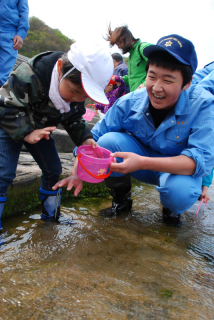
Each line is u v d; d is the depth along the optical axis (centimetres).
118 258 128
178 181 163
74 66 125
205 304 101
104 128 204
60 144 338
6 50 271
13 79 130
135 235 159
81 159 143
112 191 200
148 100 179
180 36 145
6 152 135
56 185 156
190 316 93
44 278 104
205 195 201
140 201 235
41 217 168
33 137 131
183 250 146
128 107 191
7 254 119
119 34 283
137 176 203
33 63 134
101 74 131
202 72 247
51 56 138
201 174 162
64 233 148
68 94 133
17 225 153
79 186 162
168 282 112
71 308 90
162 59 143
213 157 162
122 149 186
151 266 124
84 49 127
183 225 187
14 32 277
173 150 183
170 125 171
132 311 92
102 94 132
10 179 140
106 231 159
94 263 121
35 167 214
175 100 162
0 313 84
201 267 130
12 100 128
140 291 104
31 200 189
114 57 376
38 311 87
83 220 173
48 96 135
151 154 197
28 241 133
